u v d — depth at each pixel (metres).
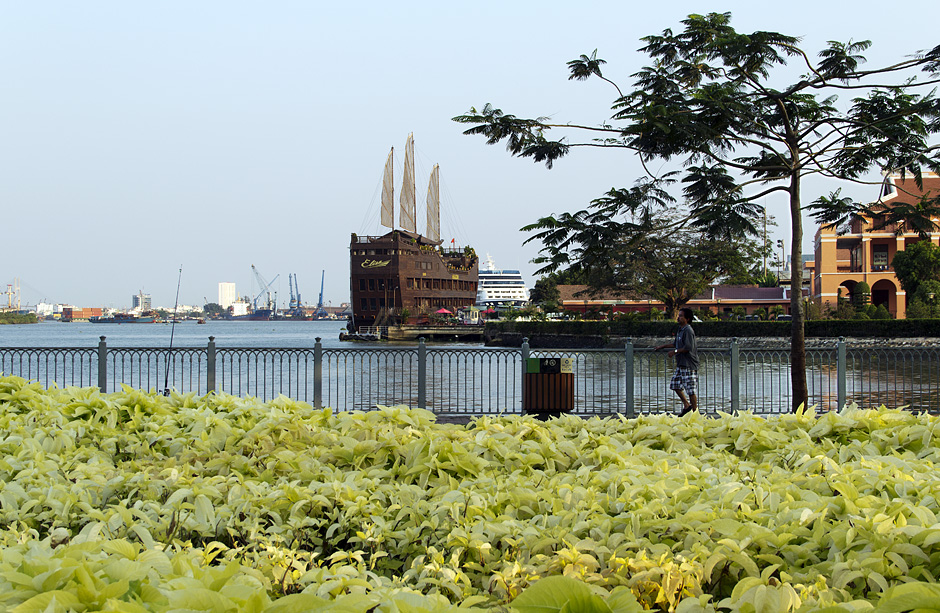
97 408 6.77
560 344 68.38
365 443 5.50
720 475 4.75
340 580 3.02
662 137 9.28
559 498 4.17
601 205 9.73
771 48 9.29
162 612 2.33
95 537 3.64
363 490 4.46
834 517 3.80
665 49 9.70
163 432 6.35
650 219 9.98
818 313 56.03
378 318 109.12
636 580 3.09
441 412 12.74
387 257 108.38
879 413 6.46
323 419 6.73
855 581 3.15
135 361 41.22
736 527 3.40
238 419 6.79
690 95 9.55
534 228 9.73
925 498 3.83
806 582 3.17
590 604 2.47
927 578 3.10
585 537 3.66
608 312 75.88
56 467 5.05
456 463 5.00
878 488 4.14
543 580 2.52
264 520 4.16
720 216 10.16
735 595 2.90
